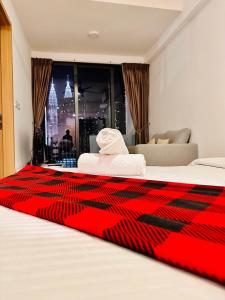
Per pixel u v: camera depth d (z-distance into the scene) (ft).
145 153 10.75
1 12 7.95
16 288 1.05
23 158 11.16
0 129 8.54
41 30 12.09
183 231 1.48
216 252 1.21
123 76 15.58
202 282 1.08
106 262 1.26
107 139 4.37
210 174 4.57
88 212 1.88
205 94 9.73
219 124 8.91
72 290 1.04
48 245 1.47
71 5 10.03
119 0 10.01
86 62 15.44
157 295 1.00
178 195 2.57
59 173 4.38
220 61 8.73
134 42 13.88
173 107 12.67
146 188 3.00
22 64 11.48
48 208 2.06
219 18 8.70
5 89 8.66
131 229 1.52
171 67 12.73
